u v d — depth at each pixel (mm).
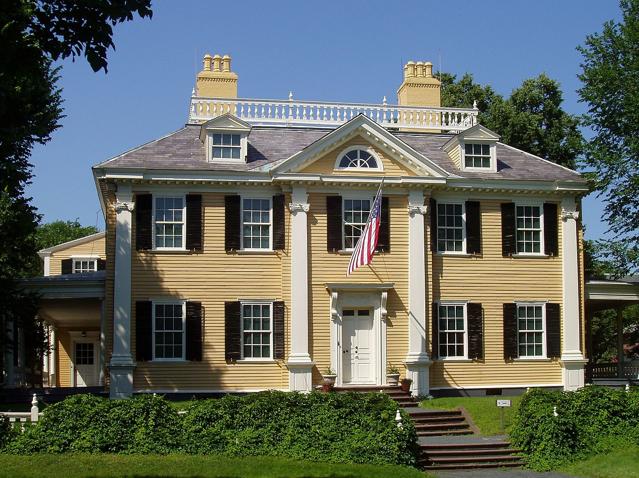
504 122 55062
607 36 41000
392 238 35562
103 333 34469
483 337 36094
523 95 55969
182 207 34688
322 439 24750
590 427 27094
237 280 34531
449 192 36375
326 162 35156
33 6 15148
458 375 35688
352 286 34750
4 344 33031
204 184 34656
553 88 56250
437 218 36312
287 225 34906
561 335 36906
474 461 25781
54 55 15383
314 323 34656
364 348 35125
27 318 32781
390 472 22969
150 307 33906
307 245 34844
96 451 24172
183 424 25016
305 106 39531
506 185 36438
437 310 35719
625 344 63688
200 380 33906
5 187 31641
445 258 36062
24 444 24125
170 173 34188
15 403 33281
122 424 24750
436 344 35562
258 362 34250
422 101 43031
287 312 34531
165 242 34469
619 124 40938
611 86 40281
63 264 50688
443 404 32062
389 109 40750
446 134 40812
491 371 36000
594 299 38375
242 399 25688
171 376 33781
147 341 33688
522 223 37094
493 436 28172
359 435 24797
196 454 24297
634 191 40156
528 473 24984
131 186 34250
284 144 37531
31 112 30562
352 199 35438
